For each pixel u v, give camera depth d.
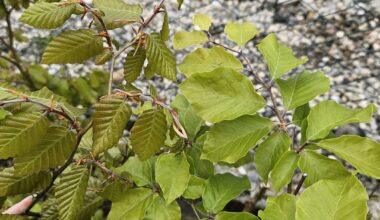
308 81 0.76
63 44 0.70
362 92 1.39
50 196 0.90
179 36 0.84
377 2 1.67
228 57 0.80
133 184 0.84
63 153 0.69
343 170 0.69
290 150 0.72
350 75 1.45
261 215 0.67
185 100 0.84
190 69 0.80
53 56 0.70
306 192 0.64
